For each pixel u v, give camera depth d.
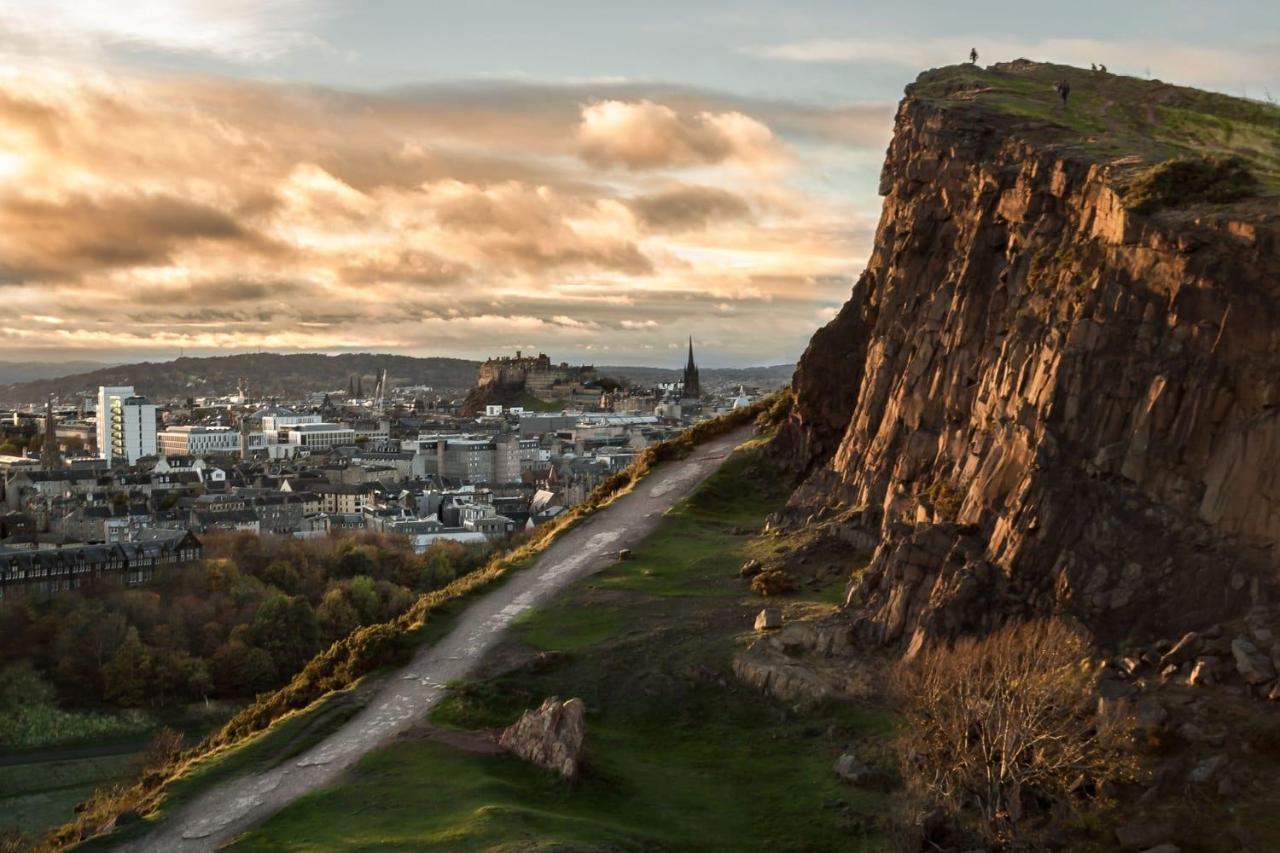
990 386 115.75
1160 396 95.62
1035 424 102.88
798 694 100.12
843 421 166.62
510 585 138.38
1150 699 81.62
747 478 172.00
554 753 90.44
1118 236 104.56
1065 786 76.81
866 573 112.12
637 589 130.75
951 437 122.88
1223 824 71.56
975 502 106.44
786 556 132.88
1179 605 90.19
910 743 85.88
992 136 137.00
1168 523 93.62
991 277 126.19
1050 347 105.12
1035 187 121.31
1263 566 88.44
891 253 160.62
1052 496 98.12
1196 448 93.94
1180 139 127.44
